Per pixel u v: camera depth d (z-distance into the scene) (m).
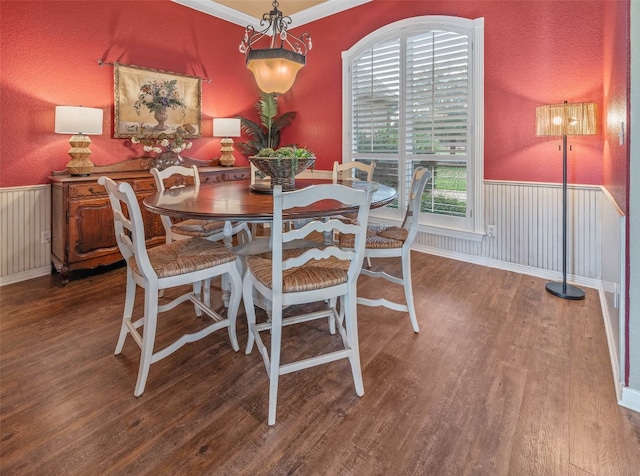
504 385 1.71
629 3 1.48
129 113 3.80
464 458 1.30
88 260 3.16
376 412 1.55
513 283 3.05
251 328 1.91
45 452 1.33
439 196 3.75
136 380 1.77
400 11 3.82
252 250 2.34
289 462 1.29
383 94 4.04
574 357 1.93
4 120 3.01
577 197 2.95
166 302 2.71
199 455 1.32
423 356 1.97
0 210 3.01
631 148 1.48
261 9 4.48
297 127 4.94
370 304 2.21
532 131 3.12
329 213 1.76
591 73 2.79
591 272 2.93
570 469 1.25
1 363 1.90
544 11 2.97
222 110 4.75
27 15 3.07
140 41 3.85
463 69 3.44
